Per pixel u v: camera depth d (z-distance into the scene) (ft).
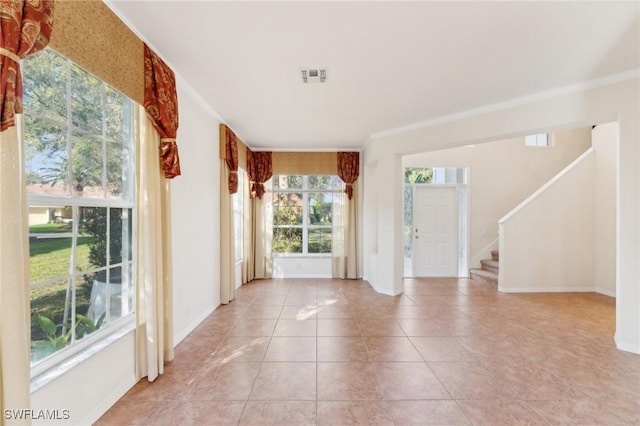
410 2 5.99
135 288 7.19
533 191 20.44
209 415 6.17
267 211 19.94
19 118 4.05
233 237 14.93
